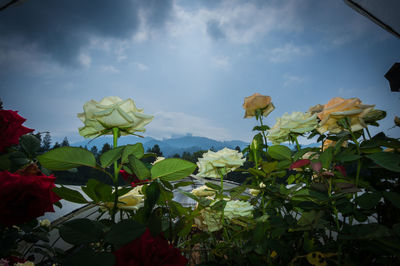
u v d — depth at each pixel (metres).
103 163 0.51
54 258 0.86
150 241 0.50
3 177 0.67
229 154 0.82
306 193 0.61
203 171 0.85
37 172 0.74
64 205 1.30
